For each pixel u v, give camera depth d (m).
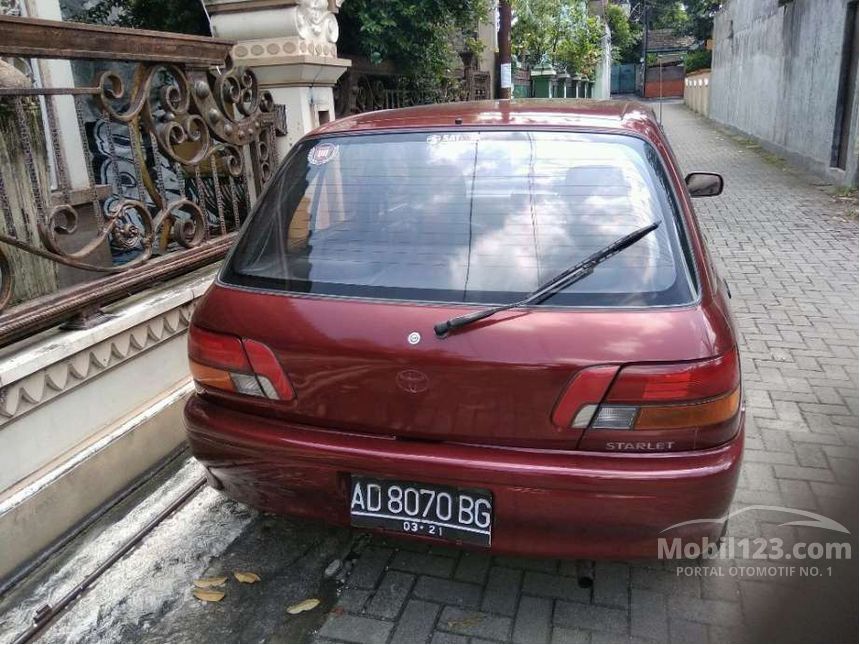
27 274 2.92
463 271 2.20
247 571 2.65
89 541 2.81
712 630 2.30
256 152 4.32
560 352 1.96
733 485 2.03
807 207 8.83
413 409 2.09
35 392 2.64
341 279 2.28
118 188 3.16
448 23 7.86
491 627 2.34
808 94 11.59
